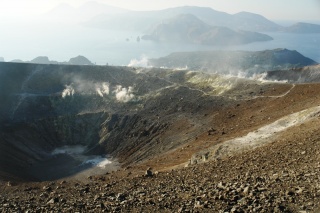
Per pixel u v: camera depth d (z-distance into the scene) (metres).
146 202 20.72
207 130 69.88
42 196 28.05
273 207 16.09
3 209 22.78
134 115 101.38
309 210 15.16
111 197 23.91
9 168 79.44
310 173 20.38
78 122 109.56
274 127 47.09
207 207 17.83
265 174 23.41
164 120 90.88
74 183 37.47
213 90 99.31
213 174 27.92
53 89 127.12
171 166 47.41
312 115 45.06
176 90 107.12
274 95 78.38
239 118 69.81
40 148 101.38
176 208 18.83
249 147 40.09
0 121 107.94
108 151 94.50
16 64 134.38
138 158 78.94
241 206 16.98
